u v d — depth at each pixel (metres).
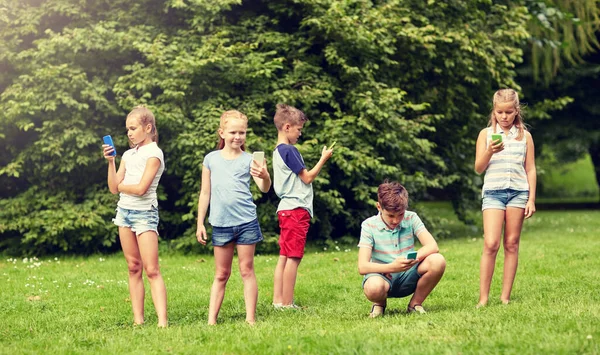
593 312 4.75
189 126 9.76
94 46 9.89
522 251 9.24
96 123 10.30
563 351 3.64
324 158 5.92
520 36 12.56
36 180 10.42
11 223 9.81
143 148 5.16
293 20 11.19
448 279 7.14
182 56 10.04
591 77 18.89
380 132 10.67
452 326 4.39
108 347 4.31
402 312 5.35
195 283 7.18
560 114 19.84
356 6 11.02
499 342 3.87
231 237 5.09
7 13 10.46
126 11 10.62
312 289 6.72
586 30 15.52
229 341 4.29
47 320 5.53
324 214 10.77
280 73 10.84
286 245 5.88
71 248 10.07
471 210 13.16
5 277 7.82
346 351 3.83
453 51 11.67
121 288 6.91
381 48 10.91
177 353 4.05
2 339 4.85
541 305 5.19
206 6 10.01
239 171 5.13
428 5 11.87
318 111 10.57
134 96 10.16
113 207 10.20
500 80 12.50
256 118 10.01
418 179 11.21
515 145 5.57
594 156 22.19
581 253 8.73
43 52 9.88
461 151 12.74
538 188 31.39
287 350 3.95
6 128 10.16
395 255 5.19
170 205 11.15
